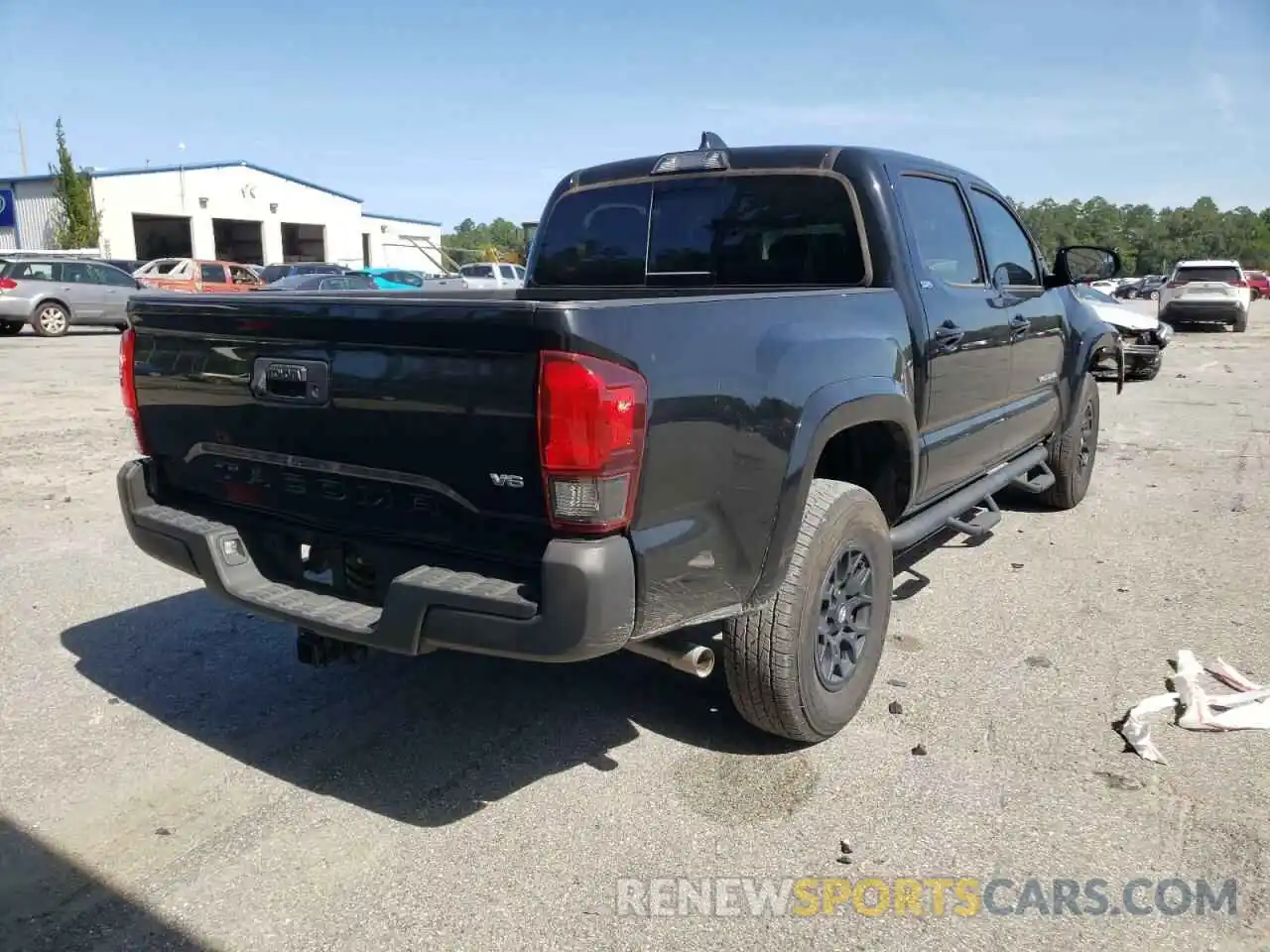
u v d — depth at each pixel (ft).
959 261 15.57
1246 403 41.65
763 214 14.57
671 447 9.18
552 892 9.41
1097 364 23.31
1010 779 11.35
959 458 15.52
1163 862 9.82
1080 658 14.70
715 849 10.09
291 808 10.85
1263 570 18.79
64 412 35.68
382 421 9.66
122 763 11.77
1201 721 12.45
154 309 11.53
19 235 138.82
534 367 8.56
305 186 160.04
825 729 11.93
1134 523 22.25
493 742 12.32
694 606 9.86
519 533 9.18
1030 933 8.84
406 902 9.27
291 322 10.11
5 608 16.58
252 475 11.15
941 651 15.01
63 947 8.68
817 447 10.85
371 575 10.33
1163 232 460.55
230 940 8.77
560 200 16.87
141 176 139.64
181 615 16.40
